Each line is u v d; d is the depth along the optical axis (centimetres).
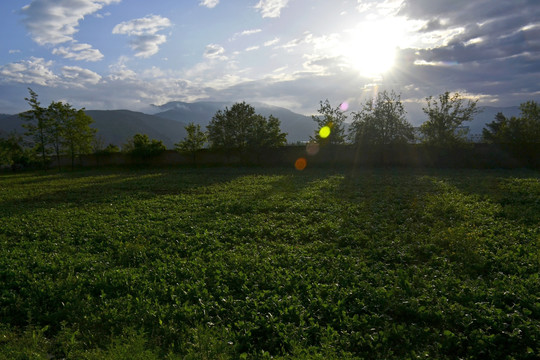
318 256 931
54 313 655
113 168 4991
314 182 2566
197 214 1521
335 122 4266
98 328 615
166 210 1650
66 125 4859
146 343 554
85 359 520
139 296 706
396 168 3728
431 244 984
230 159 4716
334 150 4166
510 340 526
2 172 5275
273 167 4306
